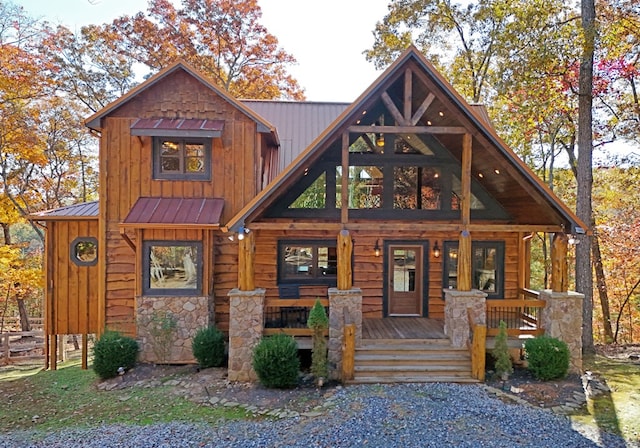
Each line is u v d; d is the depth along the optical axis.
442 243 11.62
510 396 7.66
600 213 18.02
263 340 8.55
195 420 6.93
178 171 10.77
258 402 7.59
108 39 20.28
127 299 10.66
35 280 17.83
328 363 8.87
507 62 12.06
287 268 11.44
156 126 10.13
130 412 7.48
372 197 10.93
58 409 8.05
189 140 10.77
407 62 8.82
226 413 7.17
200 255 10.27
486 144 8.99
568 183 20.30
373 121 10.81
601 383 8.47
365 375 8.51
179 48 21.22
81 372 10.56
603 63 13.49
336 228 9.09
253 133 10.87
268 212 10.65
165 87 10.84
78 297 10.82
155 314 10.18
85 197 22.75
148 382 9.01
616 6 12.20
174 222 9.68
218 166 10.79
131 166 10.67
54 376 10.38
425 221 10.95
